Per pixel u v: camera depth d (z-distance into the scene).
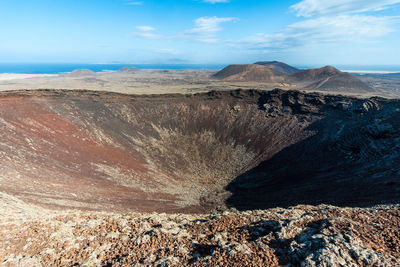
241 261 8.90
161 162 55.28
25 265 9.59
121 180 41.78
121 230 12.63
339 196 31.48
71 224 13.40
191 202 40.84
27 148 39.56
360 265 8.27
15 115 47.47
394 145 42.03
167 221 14.05
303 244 9.54
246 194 43.22
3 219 13.20
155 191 41.78
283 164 53.66
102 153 49.06
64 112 56.44
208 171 56.25
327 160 49.78
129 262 9.75
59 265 9.73
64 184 33.62
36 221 13.19
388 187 30.14
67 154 43.34
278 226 11.37
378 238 10.00
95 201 31.19
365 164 42.22
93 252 10.63
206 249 10.23
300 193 36.94
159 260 9.51
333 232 10.07
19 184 28.81
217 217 14.30
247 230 11.57
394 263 8.30
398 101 56.47
